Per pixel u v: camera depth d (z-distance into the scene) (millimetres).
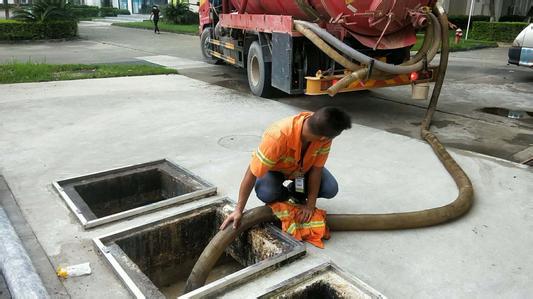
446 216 3451
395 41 6219
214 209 3510
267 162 2721
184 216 3371
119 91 8359
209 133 5734
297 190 3139
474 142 5656
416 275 2822
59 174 4328
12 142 5277
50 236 3172
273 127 2727
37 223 3354
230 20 8945
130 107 7082
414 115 6961
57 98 7672
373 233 3326
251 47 8086
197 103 7461
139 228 3170
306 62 6793
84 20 36906
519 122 6617
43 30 19953
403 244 3182
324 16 6469
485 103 7805
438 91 6441
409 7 5945
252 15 7797
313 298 2650
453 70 11562
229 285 2607
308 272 2654
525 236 3305
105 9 41281
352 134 5762
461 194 3789
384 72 5957
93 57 13930
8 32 19219
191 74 10680
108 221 3342
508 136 5930
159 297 2486
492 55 15000
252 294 2561
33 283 2484
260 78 7855
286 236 3045
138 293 2502
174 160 4746
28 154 4883
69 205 3562
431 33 6098
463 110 7301
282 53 6875
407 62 6070
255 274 2713
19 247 2840
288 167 2980
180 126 6039
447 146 5438
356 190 4059
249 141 5414
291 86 6879
